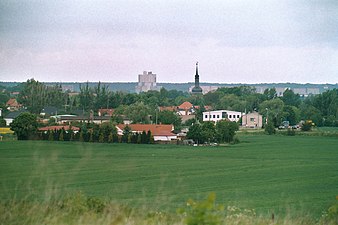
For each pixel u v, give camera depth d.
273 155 107.12
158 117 179.25
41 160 83.56
